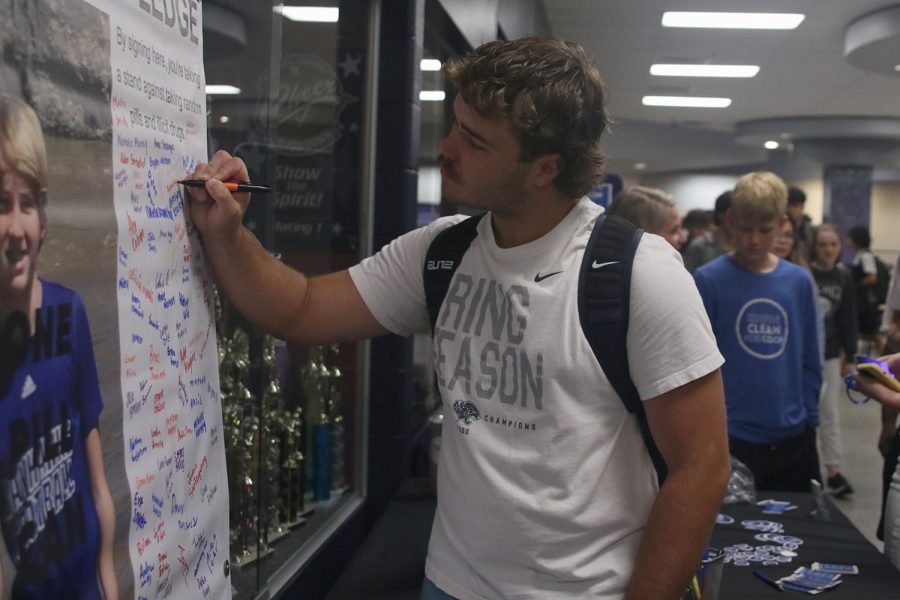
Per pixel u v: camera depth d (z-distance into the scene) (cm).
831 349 441
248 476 167
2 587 60
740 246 248
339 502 259
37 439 65
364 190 272
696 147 1440
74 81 71
